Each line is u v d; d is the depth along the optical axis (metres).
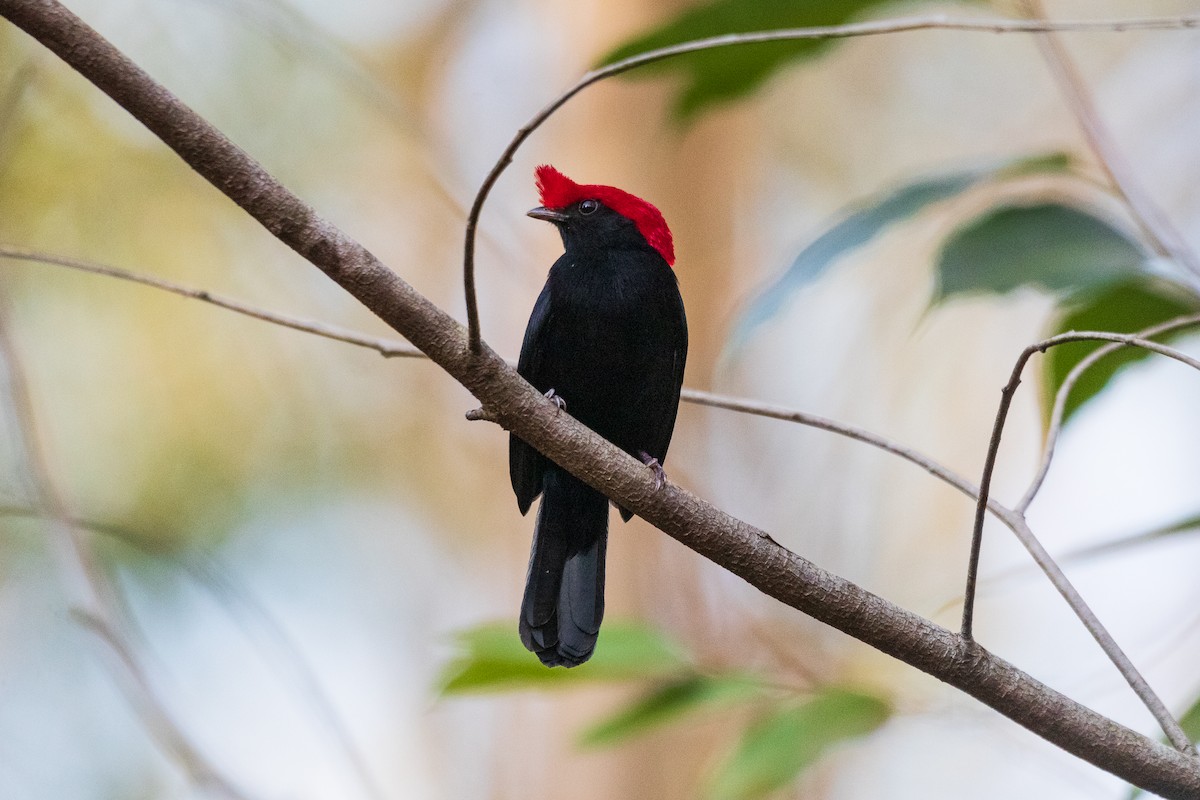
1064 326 6.85
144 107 4.82
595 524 7.16
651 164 13.75
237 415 14.62
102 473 13.82
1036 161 6.61
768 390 14.23
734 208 14.36
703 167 14.00
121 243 14.07
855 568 13.70
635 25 13.46
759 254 15.35
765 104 15.64
